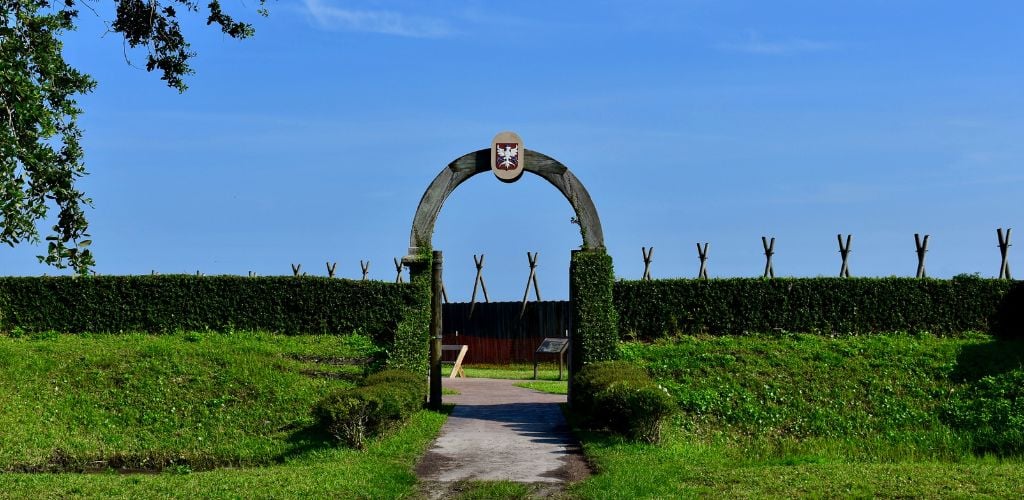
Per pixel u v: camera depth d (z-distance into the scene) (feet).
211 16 56.85
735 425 59.31
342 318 79.51
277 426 57.31
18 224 39.14
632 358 70.54
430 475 44.32
